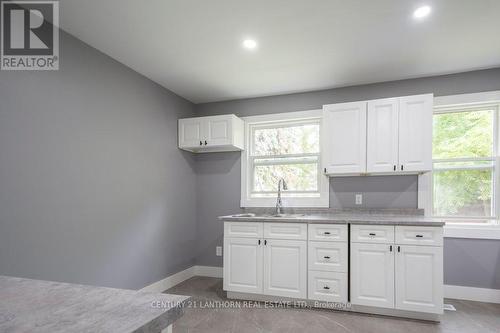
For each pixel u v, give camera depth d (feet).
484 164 10.02
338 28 7.41
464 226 9.94
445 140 10.45
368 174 10.71
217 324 8.01
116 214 8.89
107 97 8.70
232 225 10.03
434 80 10.35
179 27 7.34
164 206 11.17
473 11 6.63
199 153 13.32
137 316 2.47
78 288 3.15
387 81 10.87
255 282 9.64
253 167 12.89
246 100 12.89
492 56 8.85
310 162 12.05
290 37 7.85
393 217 9.68
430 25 7.22
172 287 11.28
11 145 6.15
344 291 8.74
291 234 9.34
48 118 6.93
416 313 8.22
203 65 9.53
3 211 5.98
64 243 7.24
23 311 2.56
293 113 12.12
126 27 7.31
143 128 10.19
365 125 9.90
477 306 9.10
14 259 6.15
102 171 8.43
